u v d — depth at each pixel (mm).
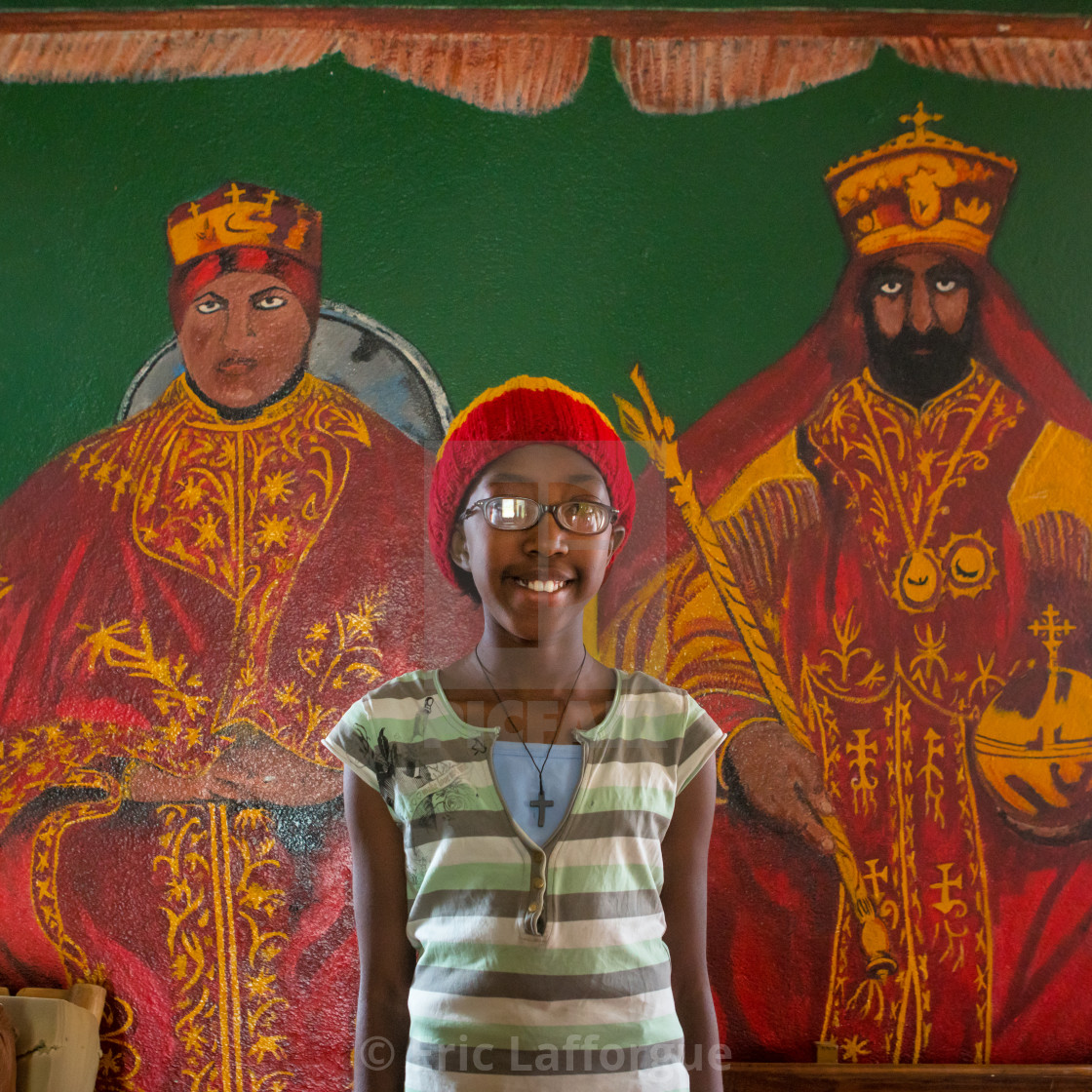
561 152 2303
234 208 2303
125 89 2311
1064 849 2191
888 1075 2094
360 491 2273
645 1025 1250
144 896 2207
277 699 2236
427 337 2291
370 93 2305
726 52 2299
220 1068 2170
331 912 2191
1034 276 2275
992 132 2289
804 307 2279
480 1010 1228
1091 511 2244
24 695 2252
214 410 2293
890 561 2236
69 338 2301
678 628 2229
